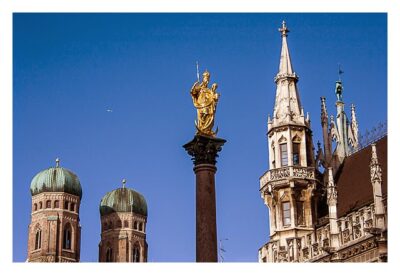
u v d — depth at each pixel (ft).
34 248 563.48
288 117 232.94
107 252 595.06
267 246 225.15
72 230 571.69
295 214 224.33
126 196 602.03
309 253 212.02
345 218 201.57
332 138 244.83
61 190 572.51
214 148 148.25
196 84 152.87
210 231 143.23
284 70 240.73
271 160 234.38
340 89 251.19
